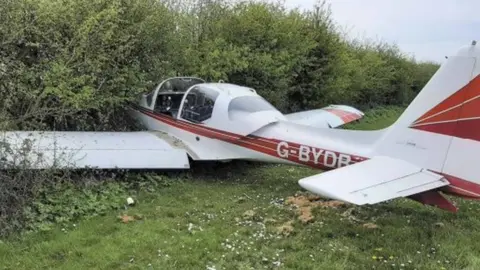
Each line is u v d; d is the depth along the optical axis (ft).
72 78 23.36
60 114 22.66
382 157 16.93
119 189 19.30
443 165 15.69
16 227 14.90
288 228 16.12
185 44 32.65
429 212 18.63
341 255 14.24
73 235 14.96
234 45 36.78
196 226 16.44
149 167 20.84
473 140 15.20
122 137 23.06
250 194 20.92
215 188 21.59
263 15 39.01
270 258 13.96
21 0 23.15
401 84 82.89
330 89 49.14
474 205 20.03
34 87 23.16
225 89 23.48
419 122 16.31
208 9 38.24
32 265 13.00
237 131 21.83
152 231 15.67
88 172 19.62
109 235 15.25
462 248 14.74
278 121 21.24
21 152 16.58
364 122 55.72
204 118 23.06
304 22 46.09
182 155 22.07
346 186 13.96
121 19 26.08
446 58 15.72
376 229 16.31
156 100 26.30
